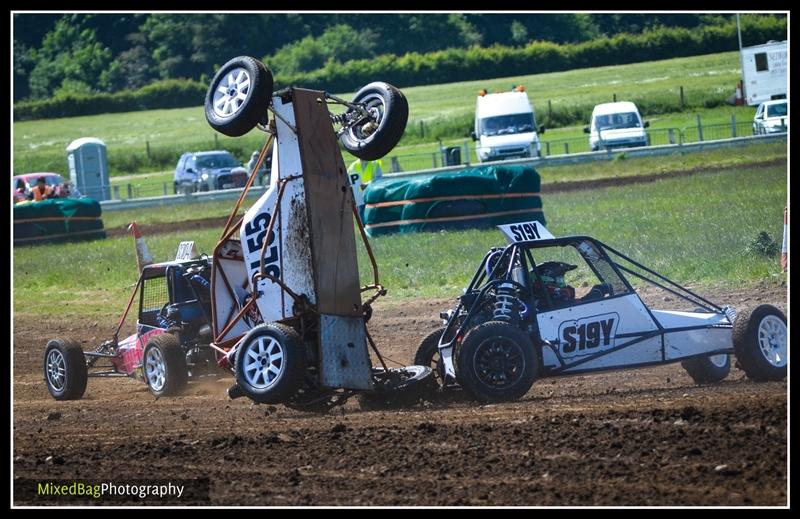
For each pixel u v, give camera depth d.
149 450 29.89
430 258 75.50
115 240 115.88
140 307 47.16
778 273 56.62
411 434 29.34
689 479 23.66
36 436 33.69
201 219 131.38
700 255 63.53
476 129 157.00
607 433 27.59
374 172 99.12
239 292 40.50
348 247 36.47
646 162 140.88
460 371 33.66
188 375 43.50
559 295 35.81
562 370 34.84
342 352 35.50
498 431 28.83
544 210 99.94
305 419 34.06
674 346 35.50
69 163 183.50
